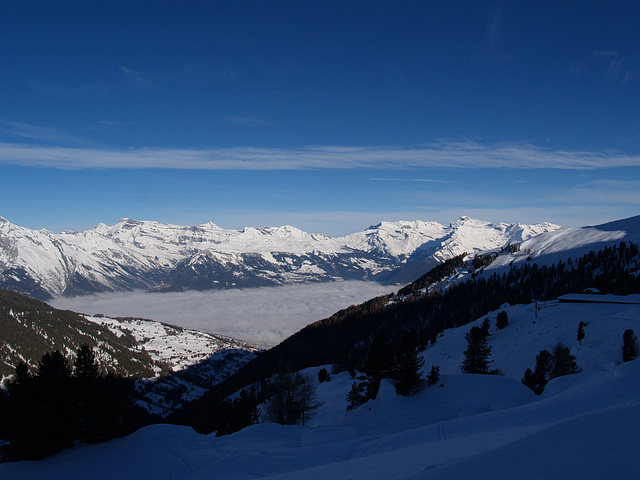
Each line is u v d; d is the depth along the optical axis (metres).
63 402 31.70
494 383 47.56
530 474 11.55
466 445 20.00
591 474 10.83
